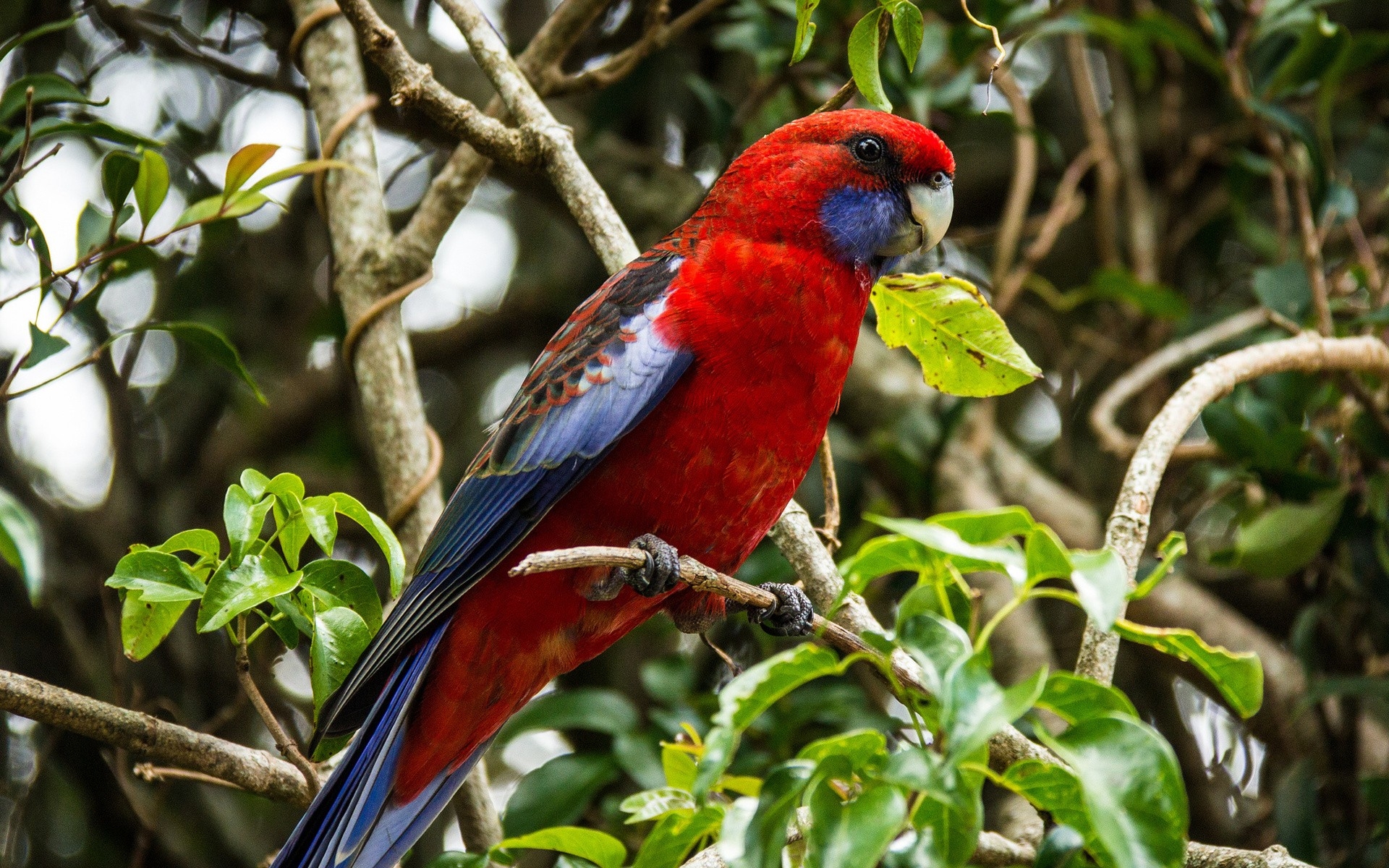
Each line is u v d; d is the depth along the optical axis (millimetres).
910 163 7180
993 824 9664
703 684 10836
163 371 12578
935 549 4355
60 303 9258
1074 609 11234
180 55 10750
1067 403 11688
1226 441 9359
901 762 4320
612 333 6773
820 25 10430
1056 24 10414
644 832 8984
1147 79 10828
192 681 10875
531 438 6742
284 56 11117
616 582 6609
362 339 8602
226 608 5691
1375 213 11719
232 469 12523
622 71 8969
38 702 5957
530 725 9000
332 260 10164
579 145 12141
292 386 12727
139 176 6984
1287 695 10023
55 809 11000
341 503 6082
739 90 12406
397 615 6809
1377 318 9242
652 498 6688
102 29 11070
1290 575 10125
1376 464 9531
